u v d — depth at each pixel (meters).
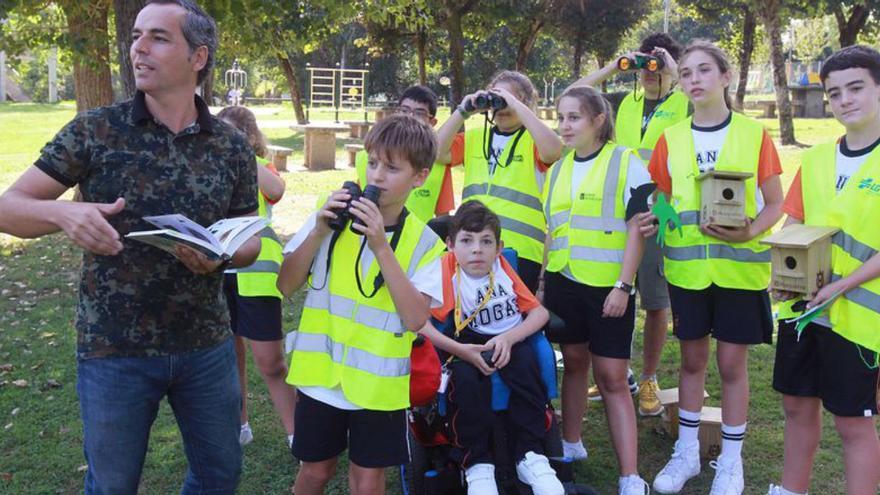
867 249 3.38
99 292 2.70
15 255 9.90
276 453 4.65
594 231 4.05
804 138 23.75
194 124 2.78
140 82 2.65
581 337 4.22
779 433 4.86
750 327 4.03
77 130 2.65
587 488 3.76
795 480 3.74
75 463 4.54
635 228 3.97
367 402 2.95
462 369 3.67
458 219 3.87
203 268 2.62
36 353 6.38
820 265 3.43
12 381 5.77
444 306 3.87
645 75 5.29
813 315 3.35
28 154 19.81
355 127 26.27
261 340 4.25
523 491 3.67
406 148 2.94
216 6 8.45
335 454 3.15
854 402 3.38
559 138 4.38
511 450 3.73
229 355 2.97
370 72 52.06
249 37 10.40
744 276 3.99
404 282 2.91
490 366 3.63
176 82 2.69
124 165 2.66
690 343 4.19
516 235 4.46
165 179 2.71
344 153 20.83
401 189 3.00
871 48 3.41
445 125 4.56
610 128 4.18
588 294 4.07
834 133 25.61
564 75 54.44
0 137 24.45
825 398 3.49
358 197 2.89
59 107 44.50
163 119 2.74
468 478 3.60
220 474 3.01
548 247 4.38
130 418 2.74
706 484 4.28
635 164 4.05
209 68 2.82
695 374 4.23
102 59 10.94
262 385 5.70
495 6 24.14
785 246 3.38
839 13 26.52
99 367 2.71
